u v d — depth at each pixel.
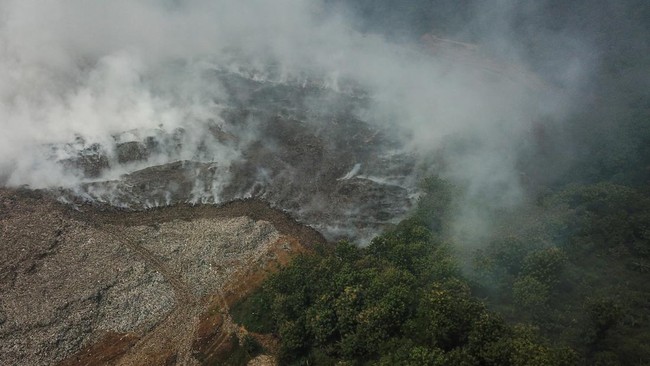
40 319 40.84
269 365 39.44
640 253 43.34
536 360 28.69
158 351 40.62
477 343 31.72
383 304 36.72
